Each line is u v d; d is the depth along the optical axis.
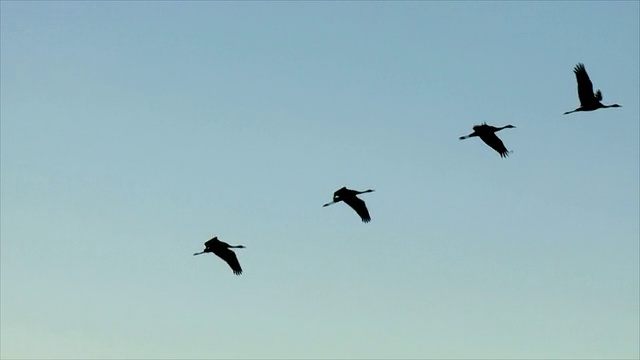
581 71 39.28
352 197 44.72
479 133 40.91
